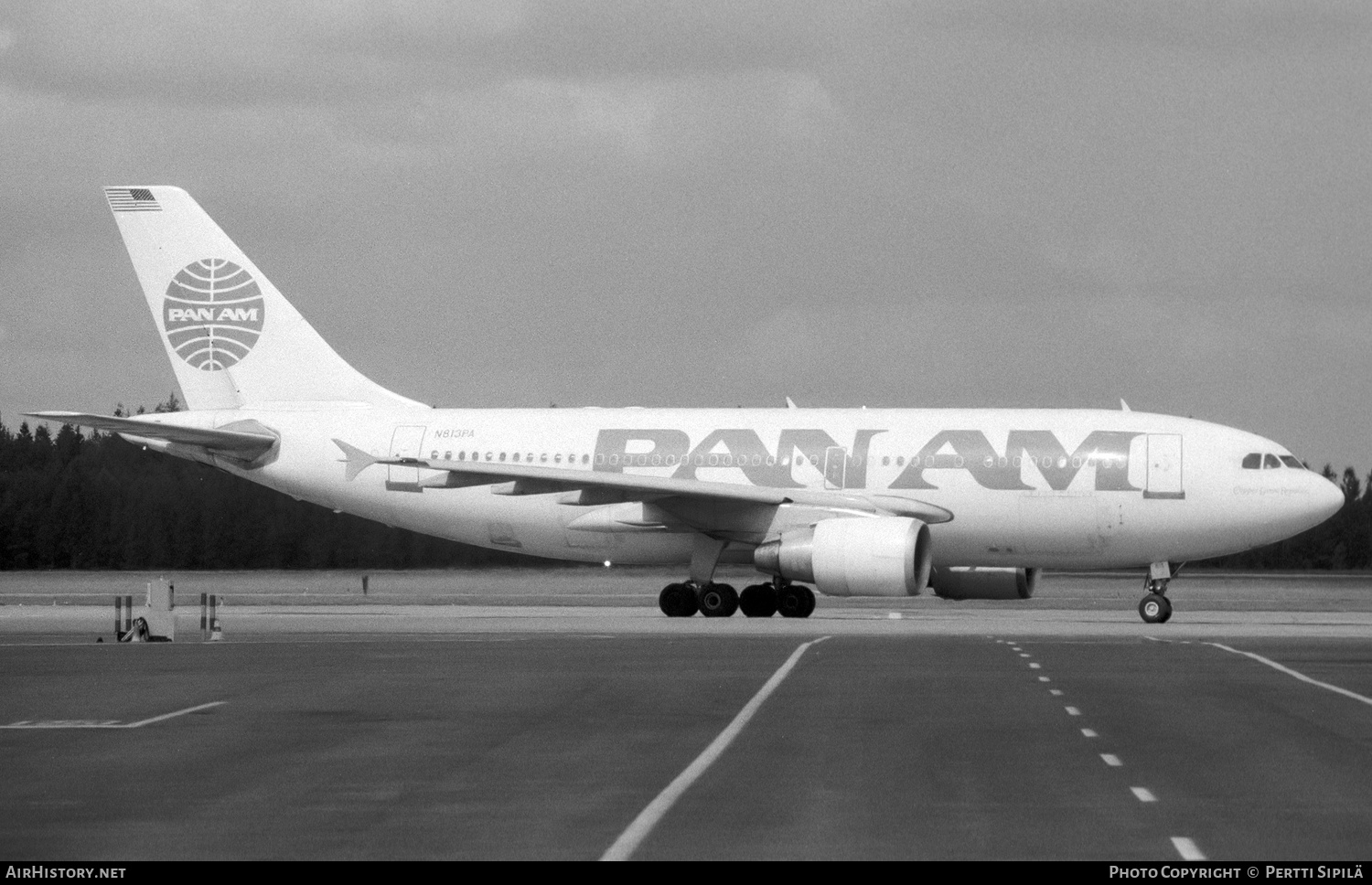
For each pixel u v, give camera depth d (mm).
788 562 63250
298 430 74188
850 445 68000
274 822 21859
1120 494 65188
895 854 19734
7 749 28719
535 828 21359
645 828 21312
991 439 66812
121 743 29406
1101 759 27125
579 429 71500
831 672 42375
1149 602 66125
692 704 35250
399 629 59969
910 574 61812
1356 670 42781
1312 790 24047
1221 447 65062
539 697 36781
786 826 21500
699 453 69500
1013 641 53125
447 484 66250
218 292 76062
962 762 26875
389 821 21906
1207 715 33062
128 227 76688
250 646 51750
